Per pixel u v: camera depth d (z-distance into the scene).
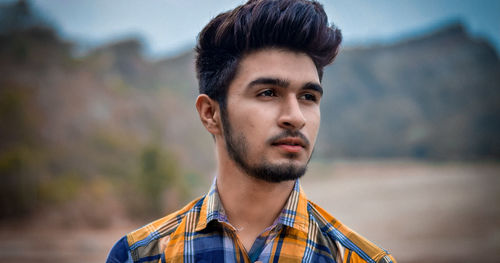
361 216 22.39
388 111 56.72
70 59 35.38
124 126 30.81
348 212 23.53
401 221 20.98
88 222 19.70
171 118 34.94
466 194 28.58
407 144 52.44
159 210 20.88
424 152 51.16
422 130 53.28
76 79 33.12
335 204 25.97
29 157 23.00
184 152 31.58
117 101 33.03
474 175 38.72
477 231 18.30
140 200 21.03
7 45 32.81
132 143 28.42
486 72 60.19
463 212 22.86
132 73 40.66
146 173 21.33
